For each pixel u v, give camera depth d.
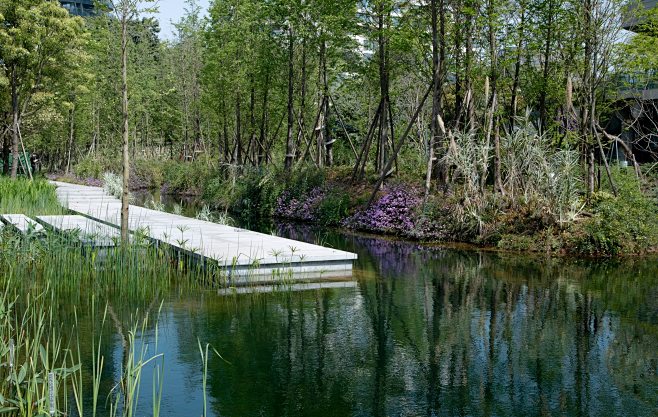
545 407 4.68
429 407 4.64
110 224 11.12
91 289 7.93
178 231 11.80
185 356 5.60
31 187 16.36
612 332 6.60
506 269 10.12
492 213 12.84
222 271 8.64
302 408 4.58
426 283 8.96
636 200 12.03
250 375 5.21
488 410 4.60
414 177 15.67
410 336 6.40
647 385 5.13
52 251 8.43
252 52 21.47
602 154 13.17
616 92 14.92
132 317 6.77
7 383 4.68
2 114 25.95
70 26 22.91
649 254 11.55
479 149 12.92
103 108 32.50
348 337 6.32
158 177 31.38
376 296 8.11
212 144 30.80
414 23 14.86
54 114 27.31
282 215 18.52
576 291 8.50
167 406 4.53
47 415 3.90
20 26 21.81
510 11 13.39
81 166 33.25
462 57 14.03
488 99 14.10
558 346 6.13
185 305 7.37
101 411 4.38
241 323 6.71
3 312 5.15
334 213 16.34
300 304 7.59
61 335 6.05
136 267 8.19
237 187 21.12
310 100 22.88
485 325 6.83
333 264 9.54
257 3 20.31
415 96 22.03
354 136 25.97
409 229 13.88
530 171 12.61
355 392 4.90
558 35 13.58
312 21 18.25
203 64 28.45
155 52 35.38
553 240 11.72
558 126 14.45
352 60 17.62
